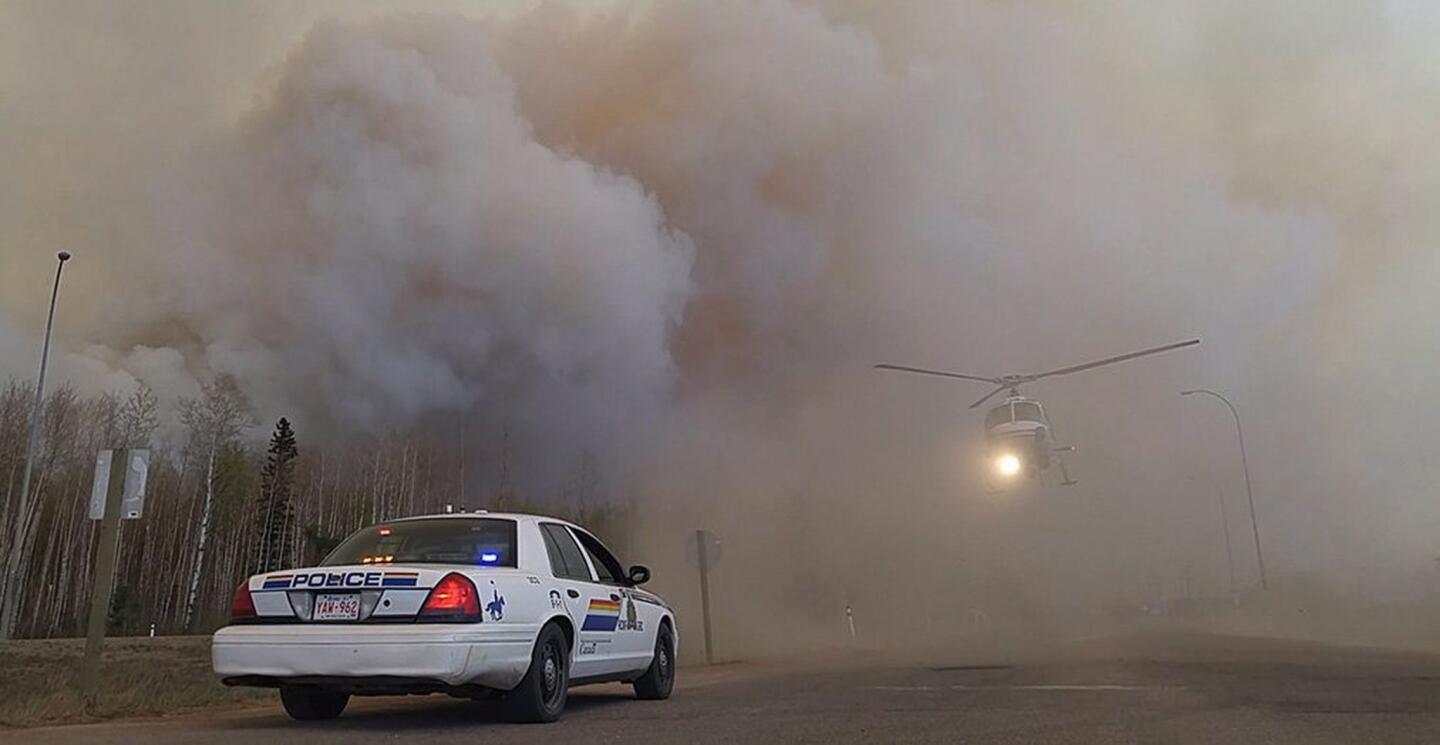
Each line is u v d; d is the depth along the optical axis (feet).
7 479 140.97
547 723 20.95
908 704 24.13
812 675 39.09
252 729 20.35
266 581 20.20
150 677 33.88
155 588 153.07
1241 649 54.95
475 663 19.17
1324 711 21.26
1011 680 32.19
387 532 22.95
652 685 28.17
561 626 22.43
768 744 17.10
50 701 24.84
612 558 27.35
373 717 23.02
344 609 19.54
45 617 138.62
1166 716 20.68
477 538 22.40
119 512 28.14
